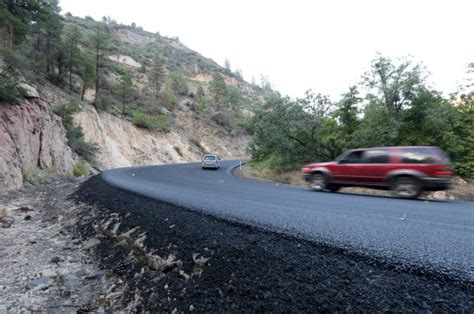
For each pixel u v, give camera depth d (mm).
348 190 12172
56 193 10461
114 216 5902
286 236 3361
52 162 14930
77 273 4066
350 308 2021
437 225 3951
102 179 11203
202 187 9977
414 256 2631
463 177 15188
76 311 3107
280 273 2625
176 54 141875
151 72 67750
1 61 14891
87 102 34344
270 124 20969
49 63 33938
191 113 62969
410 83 15164
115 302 3252
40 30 31297
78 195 9047
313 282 2395
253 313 2301
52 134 15688
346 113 18828
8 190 9734
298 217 4441
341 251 2816
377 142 16016
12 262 4461
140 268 3789
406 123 16156
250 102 105750
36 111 14219
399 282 2197
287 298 2303
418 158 7930
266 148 23781
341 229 3652
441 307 1882
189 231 4078
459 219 4434
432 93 15727
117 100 46031
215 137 60750
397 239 3188
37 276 3971
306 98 20766
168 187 9430
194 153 50938
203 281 2938
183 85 74125
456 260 2523
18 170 11047
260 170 22125
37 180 12117
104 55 42375
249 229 3768
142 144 39375
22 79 14219
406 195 7941
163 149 43094
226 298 2582
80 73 40344
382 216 4613
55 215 7523
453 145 15211
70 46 33625
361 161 9102
